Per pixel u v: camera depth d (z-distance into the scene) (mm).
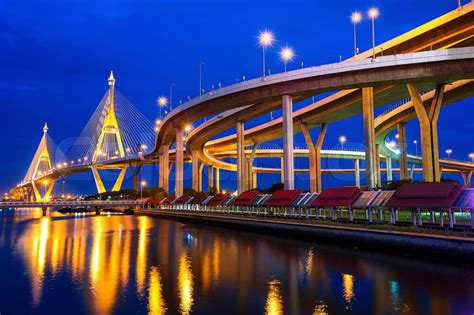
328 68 57562
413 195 32656
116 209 136875
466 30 54781
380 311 17219
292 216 48312
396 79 54406
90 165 169250
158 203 105125
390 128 91625
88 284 22562
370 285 21328
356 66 55625
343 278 23062
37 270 26594
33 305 18812
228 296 19812
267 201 54969
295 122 89875
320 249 33406
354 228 33719
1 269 27000
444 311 17016
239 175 85938
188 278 23797
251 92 66375
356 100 71875
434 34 58062
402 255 28578
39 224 70938
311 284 21922
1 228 62156
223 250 34719
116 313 17484
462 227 28562
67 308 18281
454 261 25281
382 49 63781
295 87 61188
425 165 55000
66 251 35219
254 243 38875
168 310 17766
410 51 61562
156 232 52125
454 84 66250
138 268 27000
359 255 29688
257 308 17891
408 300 18594
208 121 95812
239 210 68250
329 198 42594
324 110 80562
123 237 46375
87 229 58312
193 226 61375
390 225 32656
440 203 30031
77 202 107688
